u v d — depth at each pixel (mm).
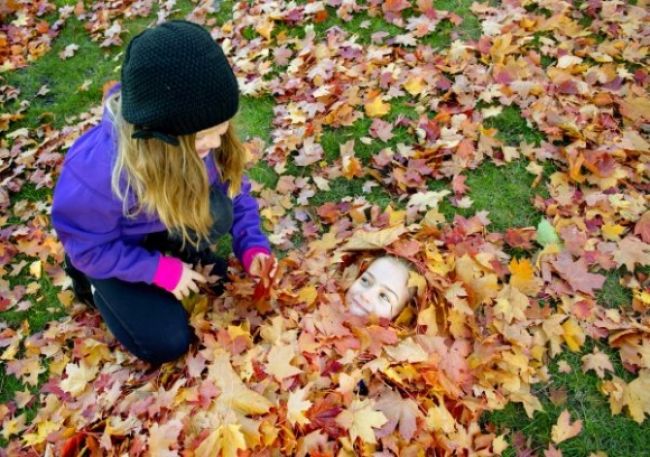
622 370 2250
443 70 3367
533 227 2676
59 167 3369
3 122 3729
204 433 1910
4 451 2189
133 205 1820
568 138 3008
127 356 2420
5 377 2514
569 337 2303
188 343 2291
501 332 2264
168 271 2047
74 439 2010
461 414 2080
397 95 3307
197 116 1506
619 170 2775
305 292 2383
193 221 1887
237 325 2357
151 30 1498
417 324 2232
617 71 3238
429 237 2641
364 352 2152
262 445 1894
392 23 3752
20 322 2711
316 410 1972
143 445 1922
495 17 3631
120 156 1664
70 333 2551
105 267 1932
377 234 2520
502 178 2916
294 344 2158
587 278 2436
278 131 3289
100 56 4191
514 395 2164
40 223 3086
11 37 4430
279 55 3723
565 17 3518
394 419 1950
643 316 2357
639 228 2580
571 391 2225
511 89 3188
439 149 3002
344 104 3273
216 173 2057
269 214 2895
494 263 2494
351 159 3010
